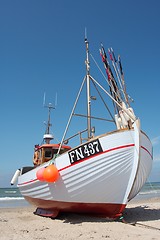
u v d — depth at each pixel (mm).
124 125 8641
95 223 8047
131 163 7793
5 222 9102
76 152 7816
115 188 7844
